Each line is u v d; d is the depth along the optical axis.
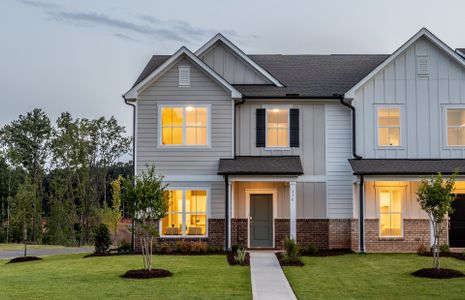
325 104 23.39
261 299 12.46
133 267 17.39
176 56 22.58
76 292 13.17
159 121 22.78
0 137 58.97
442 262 18.31
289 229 23.00
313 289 13.66
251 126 23.42
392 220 22.72
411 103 22.86
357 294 13.02
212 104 22.84
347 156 23.19
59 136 56.22
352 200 22.88
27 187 37.22
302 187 23.22
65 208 54.03
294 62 26.75
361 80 22.78
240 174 21.58
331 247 22.86
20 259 22.47
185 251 21.28
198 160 22.75
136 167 22.67
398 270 16.75
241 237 22.81
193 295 12.73
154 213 15.57
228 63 24.78
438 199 15.64
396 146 22.80
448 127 22.92
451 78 22.89
